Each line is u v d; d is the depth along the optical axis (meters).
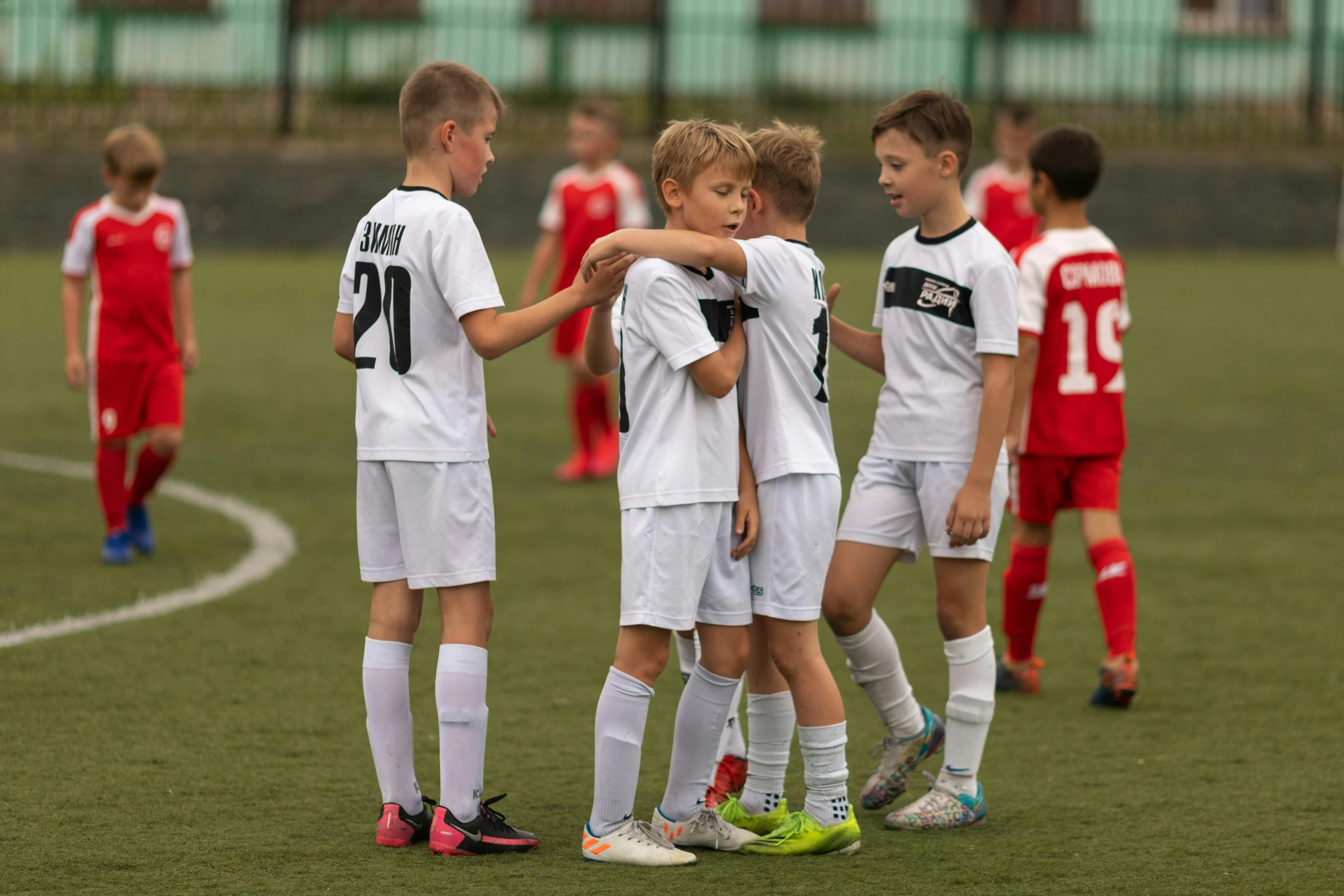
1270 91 79.50
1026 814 13.12
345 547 23.56
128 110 70.25
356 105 72.69
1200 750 14.92
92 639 18.19
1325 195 73.00
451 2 75.31
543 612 20.09
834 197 68.81
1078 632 19.77
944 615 13.15
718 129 11.96
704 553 11.80
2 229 63.47
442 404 12.10
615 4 76.94
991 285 12.84
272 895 10.96
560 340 29.30
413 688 16.70
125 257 21.70
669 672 17.83
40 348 42.31
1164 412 36.81
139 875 11.32
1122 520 26.31
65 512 25.50
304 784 13.52
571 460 31.14
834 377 41.59
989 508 12.77
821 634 19.66
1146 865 11.78
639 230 11.75
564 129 72.38
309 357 42.81
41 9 71.50
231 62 73.88
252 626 18.97
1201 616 20.27
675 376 11.78
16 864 11.51
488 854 11.95
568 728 15.37
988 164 71.19
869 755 14.93
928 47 78.50
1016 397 16.27
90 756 14.13
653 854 11.76
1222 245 72.50
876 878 11.52
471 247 11.97
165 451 22.02
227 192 65.94
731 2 76.62
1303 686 17.12
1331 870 11.65
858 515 13.35
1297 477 29.94
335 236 66.81
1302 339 48.34
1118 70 79.00
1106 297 16.95
